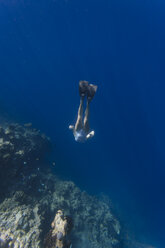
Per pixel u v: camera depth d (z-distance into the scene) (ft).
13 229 18.51
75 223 36.24
